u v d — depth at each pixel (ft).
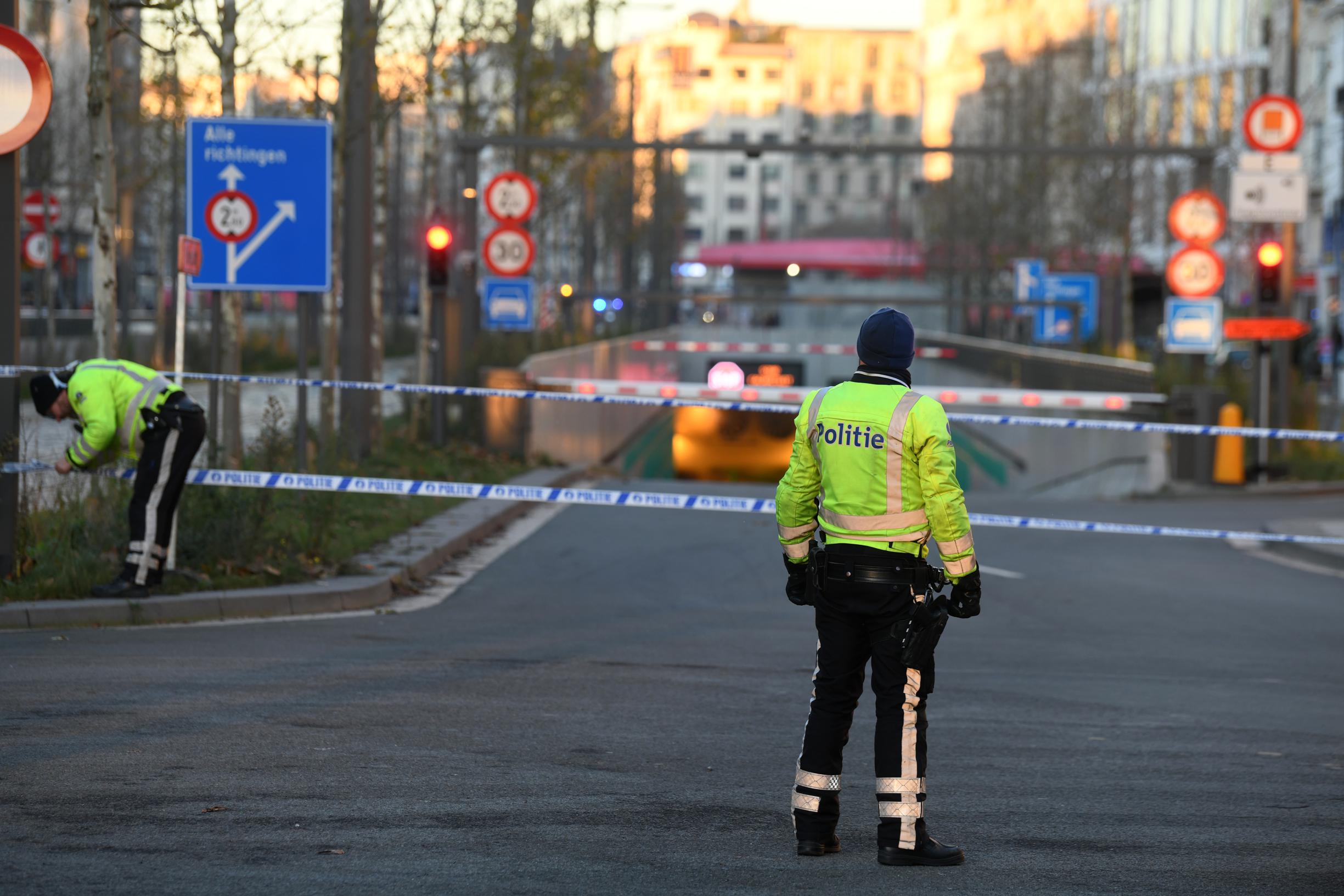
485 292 371.76
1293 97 278.46
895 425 60.80
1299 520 215.51
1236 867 62.39
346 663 101.35
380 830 63.87
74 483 130.72
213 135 161.89
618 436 340.59
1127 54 649.20
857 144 297.12
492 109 356.38
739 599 140.15
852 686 62.75
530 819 66.33
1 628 110.52
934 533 60.23
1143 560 179.73
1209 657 117.70
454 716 86.43
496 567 156.46
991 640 123.24
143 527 116.78
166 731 79.82
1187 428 158.71
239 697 88.99
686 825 66.33
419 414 279.90
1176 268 286.46
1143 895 58.44
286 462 147.02
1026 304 518.78
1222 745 87.10
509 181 298.15
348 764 74.54
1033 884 59.31
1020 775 78.28
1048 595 149.59
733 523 203.31
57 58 444.14
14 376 119.03
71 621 112.68
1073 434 308.81
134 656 100.37
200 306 408.05
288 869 58.39
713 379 362.12
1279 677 110.32
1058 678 107.34
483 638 114.32
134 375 116.98
